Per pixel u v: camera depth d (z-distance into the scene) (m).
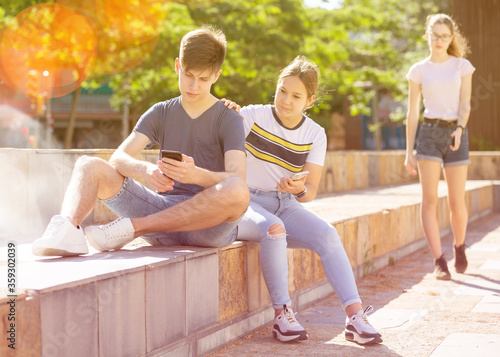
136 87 18.98
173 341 2.59
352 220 4.71
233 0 17.33
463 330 3.36
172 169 2.76
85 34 14.41
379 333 3.18
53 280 2.07
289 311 3.15
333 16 19.59
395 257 5.76
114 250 2.86
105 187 2.85
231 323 3.10
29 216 4.10
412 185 10.88
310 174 3.47
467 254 6.24
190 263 2.72
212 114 3.07
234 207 2.81
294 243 3.36
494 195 10.65
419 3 24.67
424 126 4.91
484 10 14.66
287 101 3.28
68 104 33.50
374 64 23.05
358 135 37.97
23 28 13.98
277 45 18.09
